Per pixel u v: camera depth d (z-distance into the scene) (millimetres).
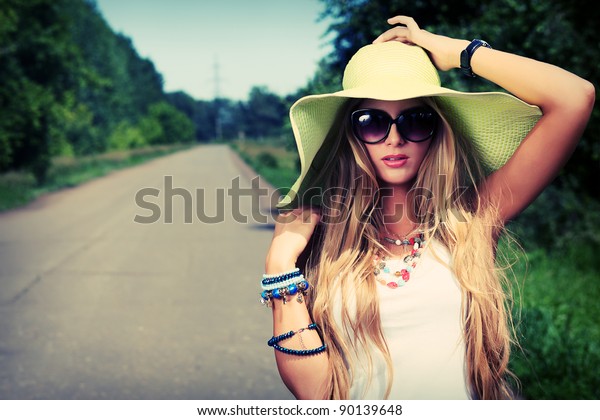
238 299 15430
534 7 16328
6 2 57344
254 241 24312
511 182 3543
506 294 3691
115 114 158750
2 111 51938
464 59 3479
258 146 147750
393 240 3627
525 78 3318
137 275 18359
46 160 57094
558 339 10430
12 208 38938
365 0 17094
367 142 3477
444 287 3434
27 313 14305
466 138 3738
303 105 3453
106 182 61344
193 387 9891
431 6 17422
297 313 3297
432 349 3369
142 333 12742
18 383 10078
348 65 3697
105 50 146625
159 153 151375
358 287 3400
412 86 3357
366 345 3379
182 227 28188
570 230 19172
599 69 16531
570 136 3316
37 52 61812
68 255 21812
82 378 10320
